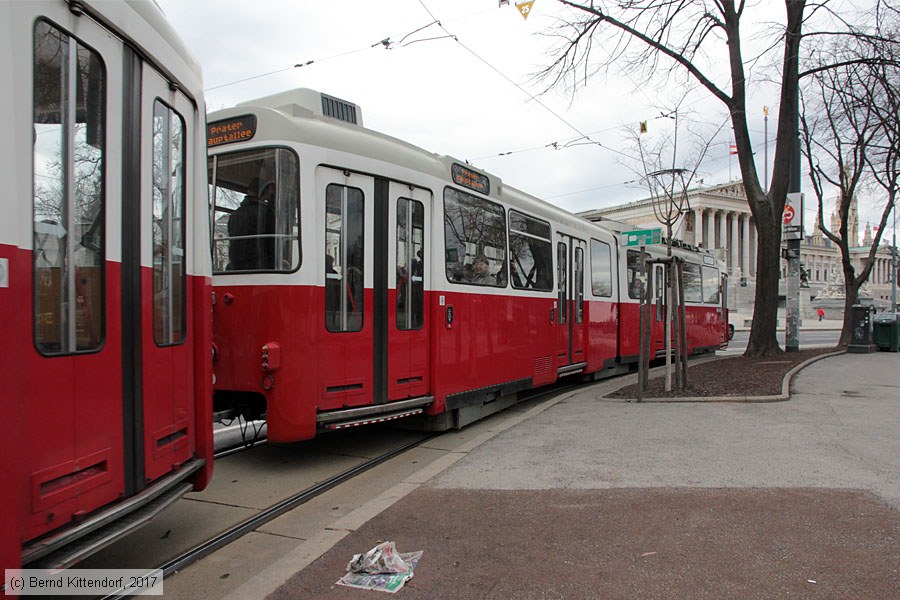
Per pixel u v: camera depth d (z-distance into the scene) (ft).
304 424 19.70
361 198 21.91
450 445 25.17
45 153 9.47
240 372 20.16
